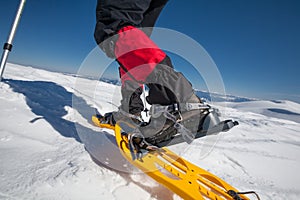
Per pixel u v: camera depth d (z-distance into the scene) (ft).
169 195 3.14
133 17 3.46
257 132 9.82
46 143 4.05
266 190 3.94
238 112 19.58
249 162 5.34
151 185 3.29
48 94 8.71
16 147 3.61
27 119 5.12
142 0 3.40
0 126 4.36
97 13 3.57
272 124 13.93
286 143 8.34
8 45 4.43
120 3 3.31
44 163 3.24
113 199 2.78
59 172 3.02
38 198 2.43
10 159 3.15
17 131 4.31
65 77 18.85
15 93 7.41
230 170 4.69
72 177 2.94
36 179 2.76
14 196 2.36
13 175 2.76
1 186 2.48
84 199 2.63
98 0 3.51
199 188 3.04
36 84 10.37
